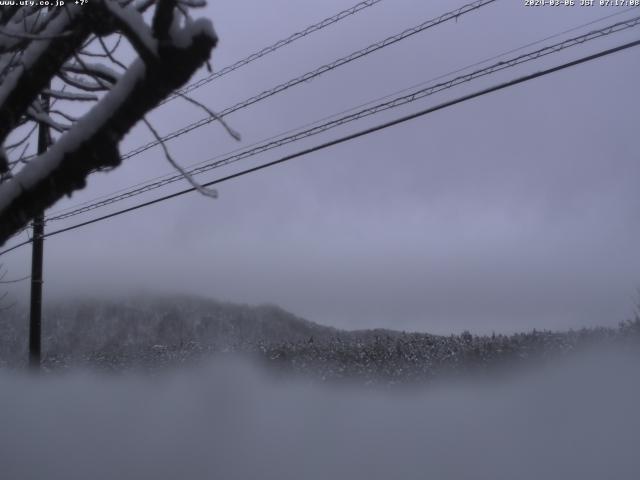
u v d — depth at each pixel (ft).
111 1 14.14
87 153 14.85
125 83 14.65
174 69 14.16
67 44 14.76
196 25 13.92
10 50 16.44
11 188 14.93
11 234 15.83
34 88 15.17
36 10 17.51
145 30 14.08
